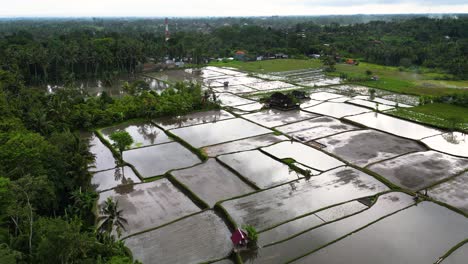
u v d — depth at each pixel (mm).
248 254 32750
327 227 36594
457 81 114688
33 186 31172
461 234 35375
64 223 26922
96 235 33312
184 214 39719
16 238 27938
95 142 62312
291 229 36312
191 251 33312
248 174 48781
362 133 65188
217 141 62125
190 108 80562
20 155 36312
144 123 73688
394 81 113812
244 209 39969
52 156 40469
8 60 105000
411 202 41188
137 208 40844
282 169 50438
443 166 50594
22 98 70625
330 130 67375
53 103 68500
